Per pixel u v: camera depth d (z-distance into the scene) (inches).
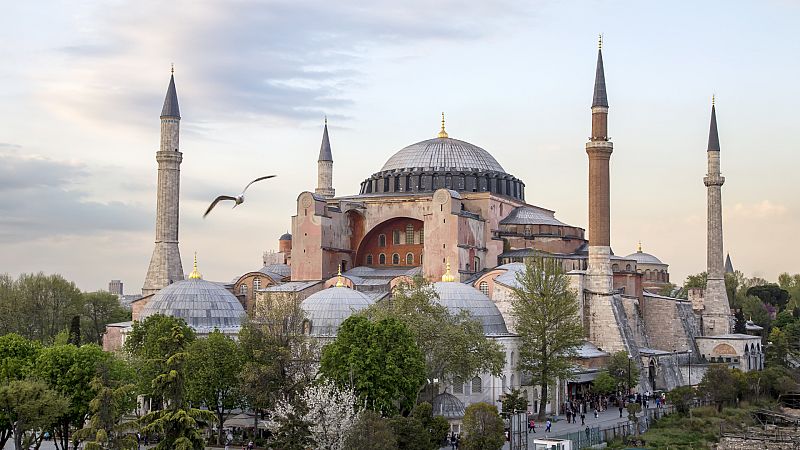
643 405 4881.9
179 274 5944.9
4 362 3513.8
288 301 4271.7
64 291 6323.8
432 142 6614.2
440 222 5551.2
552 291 4500.5
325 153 7258.9
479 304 4621.1
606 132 5693.9
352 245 6097.4
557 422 4333.2
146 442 3577.8
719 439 4266.7
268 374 3494.1
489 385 4333.2
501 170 6722.4
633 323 5767.7
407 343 3454.7
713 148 6791.3
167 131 5969.5
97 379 2972.4
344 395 3073.3
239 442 3649.1
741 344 6250.0
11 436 3580.2
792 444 4178.2
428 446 3117.6
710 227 6771.7
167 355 3154.5
